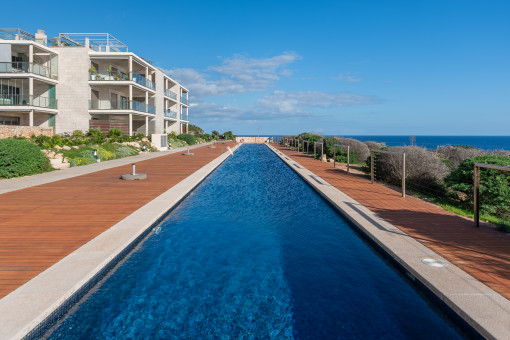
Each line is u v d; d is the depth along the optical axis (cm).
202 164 1667
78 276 372
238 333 315
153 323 329
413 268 388
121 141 2334
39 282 356
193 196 948
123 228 560
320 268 461
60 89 2652
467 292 326
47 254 438
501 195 678
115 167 1465
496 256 424
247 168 1703
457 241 486
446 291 329
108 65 2905
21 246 468
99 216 638
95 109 2681
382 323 330
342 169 1531
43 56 2634
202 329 321
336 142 2073
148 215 650
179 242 561
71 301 347
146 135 3034
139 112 2850
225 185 1149
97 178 1131
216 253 515
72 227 563
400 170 1016
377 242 502
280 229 639
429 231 539
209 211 775
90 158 1642
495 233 527
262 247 542
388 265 463
